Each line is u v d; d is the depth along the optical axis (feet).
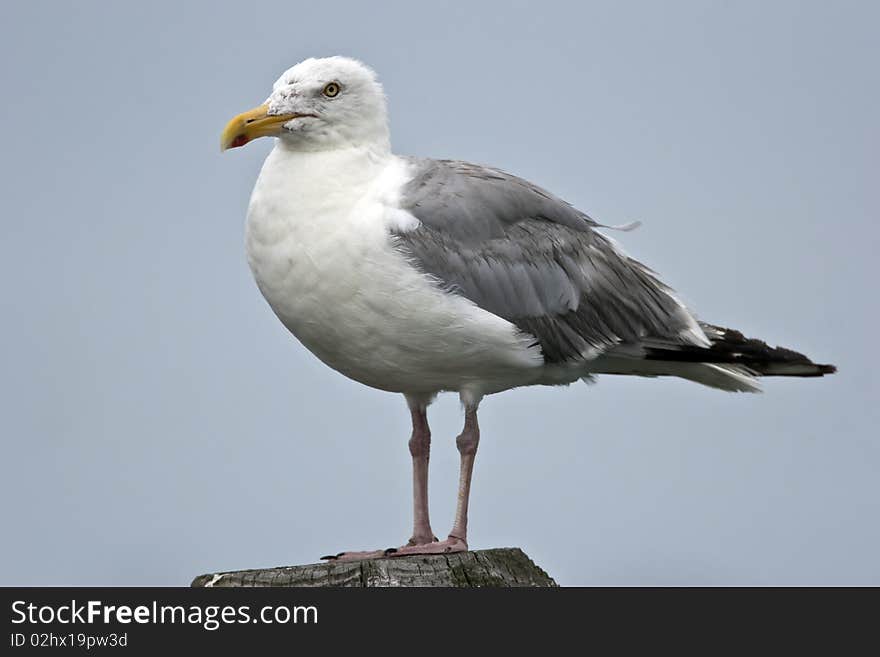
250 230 34.24
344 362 35.19
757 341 39.68
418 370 34.99
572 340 36.76
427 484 37.93
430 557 29.99
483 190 35.63
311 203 33.50
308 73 34.24
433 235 34.06
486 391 36.22
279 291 33.94
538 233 36.45
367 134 34.68
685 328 39.06
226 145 34.40
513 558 30.76
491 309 34.94
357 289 33.30
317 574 29.58
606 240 39.01
